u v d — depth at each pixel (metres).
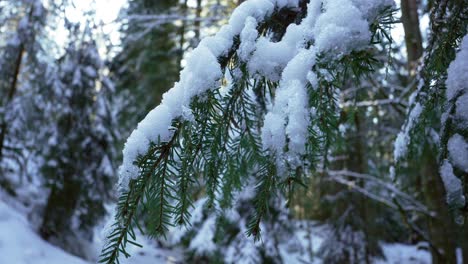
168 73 7.91
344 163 6.82
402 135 1.69
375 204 7.65
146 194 0.92
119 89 8.35
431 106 1.24
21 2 6.85
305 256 7.71
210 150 1.05
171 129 0.93
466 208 1.05
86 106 6.72
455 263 3.12
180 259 7.45
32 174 7.36
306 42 0.92
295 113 0.87
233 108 1.06
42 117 7.04
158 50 7.65
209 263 4.96
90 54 6.78
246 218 4.78
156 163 0.92
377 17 0.86
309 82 0.87
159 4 7.38
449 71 1.04
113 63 8.00
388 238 11.23
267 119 0.93
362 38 0.79
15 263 4.86
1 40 7.47
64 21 5.61
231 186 1.32
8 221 5.68
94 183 6.50
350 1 0.83
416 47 3.30
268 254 5.10
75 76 6.62
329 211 8.67
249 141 1.15
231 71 1.01
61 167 6.32
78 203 6.41
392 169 2.06
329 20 0.83
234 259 4.90
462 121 1.02
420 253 10.30
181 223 0.99
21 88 7.29
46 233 6.11
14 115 6.72
